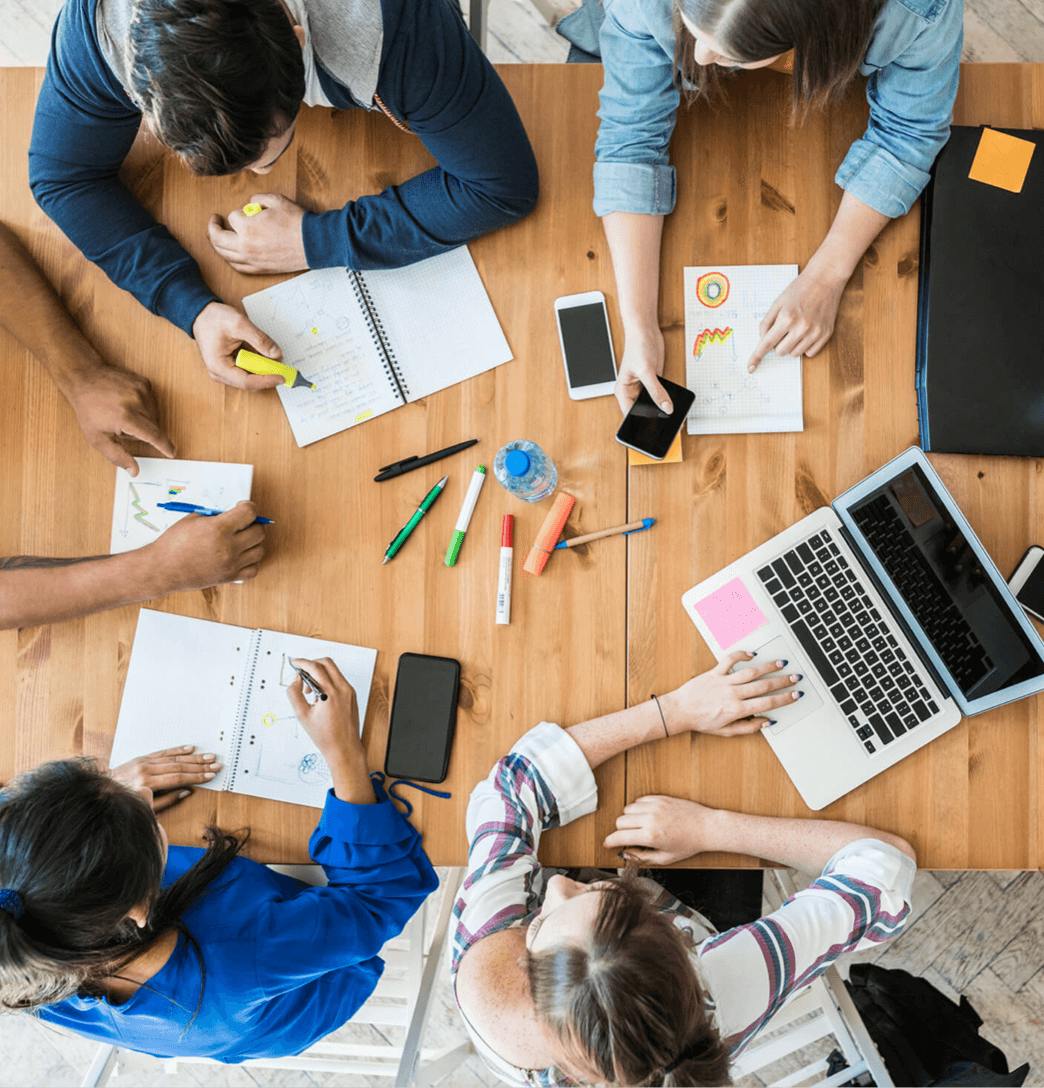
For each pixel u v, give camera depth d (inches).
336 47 41.7
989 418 49.7
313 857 48.3
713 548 50.4
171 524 51.1
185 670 50.3
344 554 50.8
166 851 44.2
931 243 50.1
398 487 51.0
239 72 34.6
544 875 54.9
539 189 51.5
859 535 49.2
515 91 52.0
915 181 49.1
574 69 51.9
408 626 50.4
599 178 50.0
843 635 49.4
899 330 51.0
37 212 52.2
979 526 50.8
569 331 51.1
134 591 48.4
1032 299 49.9
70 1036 78.7
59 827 37.3
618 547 50.3
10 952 36.3
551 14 77.9
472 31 61.8
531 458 49.3
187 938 45.0
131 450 51.4
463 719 49.8
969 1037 62.7
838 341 50.9
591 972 33.2
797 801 48.9
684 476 50.5
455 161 47.4
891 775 48.9
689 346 51.0
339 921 46.9
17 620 48.3
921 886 75.3
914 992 64.4
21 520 51.5
